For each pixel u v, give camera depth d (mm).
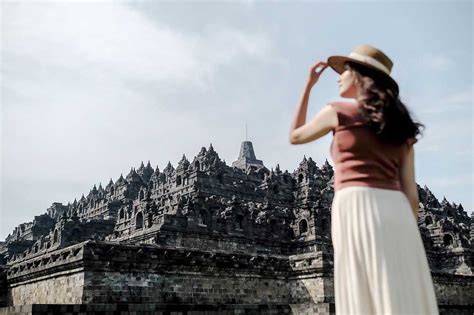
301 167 90938
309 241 69438
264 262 45969
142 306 31594
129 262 36906
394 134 4789
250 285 44469
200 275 41219
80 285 34844
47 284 39938
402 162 5137
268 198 84750
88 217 115000
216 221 65750
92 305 29406
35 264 42250
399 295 4457
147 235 60531
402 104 5008
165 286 38781
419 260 4715
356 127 4879
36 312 27172
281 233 72250
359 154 4859
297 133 5184
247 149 126438
